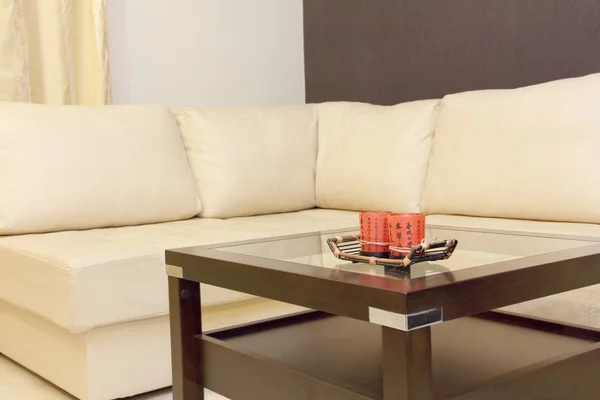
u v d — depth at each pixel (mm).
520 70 2969
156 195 2492
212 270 1318
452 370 1196
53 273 1762
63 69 2973
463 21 3156
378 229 1307
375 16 3525
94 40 3094
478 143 2395
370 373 1202
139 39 3303
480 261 1224
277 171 2832
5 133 2262
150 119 2598
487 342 1354
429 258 1231
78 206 2299
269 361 1249
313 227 2328
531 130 2246
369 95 3602
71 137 2355
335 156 2885
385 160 2664
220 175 2693
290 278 1157
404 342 973
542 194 2170
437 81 3291
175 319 1414
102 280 1749
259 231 2227
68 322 1718
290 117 2965
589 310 1710
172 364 1430
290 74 3881
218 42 3574
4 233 2201
